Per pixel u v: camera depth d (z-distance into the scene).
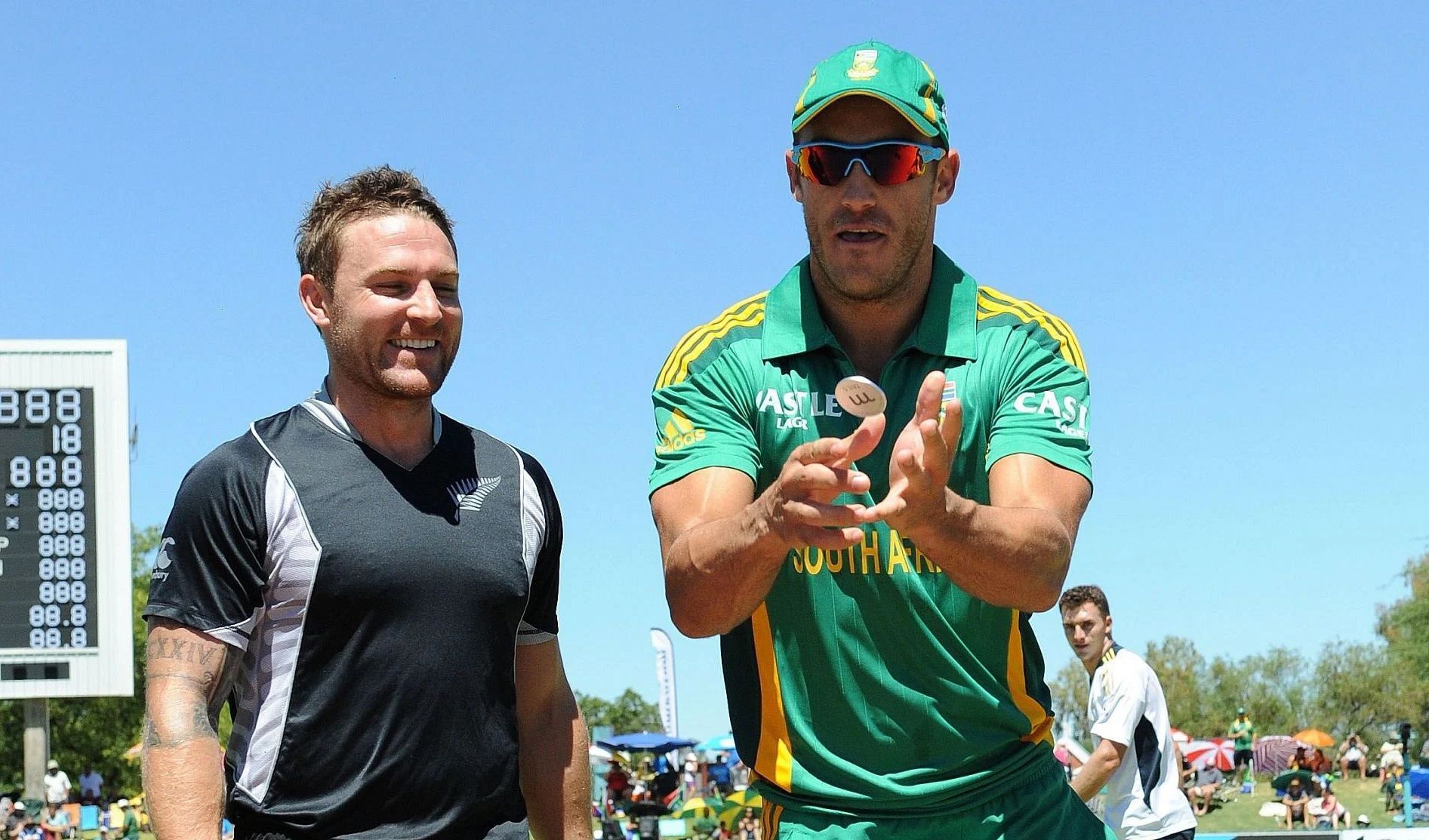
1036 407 3.42
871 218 3.29
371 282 3.15
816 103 3.27
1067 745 11.34
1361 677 72.31
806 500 2.84
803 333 3.50
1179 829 7.05
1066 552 3.18
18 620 20.02
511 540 3.29
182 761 2.95
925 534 2.91
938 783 3.46
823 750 3.50
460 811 3.12
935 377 2.79
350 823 3.05
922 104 3.29
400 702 3.07
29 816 21.19
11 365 20.27
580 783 3.62
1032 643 3.59
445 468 3.29
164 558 3.12
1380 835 6.73
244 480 3.10
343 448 3.20
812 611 3.46
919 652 3.43
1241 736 33.84
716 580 3.09
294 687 3.07
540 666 3.55
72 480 20.25
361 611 3.08
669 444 3.48
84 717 54.38
